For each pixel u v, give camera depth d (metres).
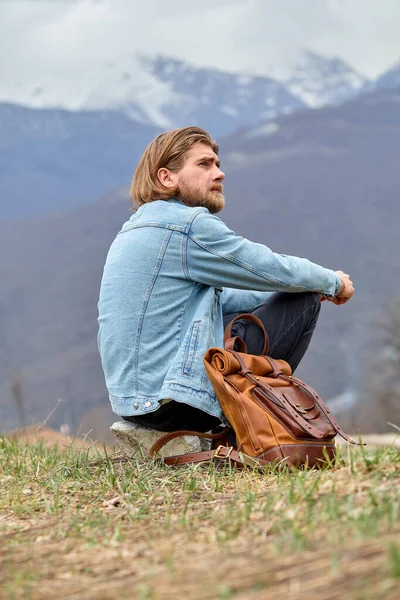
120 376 4.40
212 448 4.35
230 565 2.36
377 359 49.78
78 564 2.63
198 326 4.31
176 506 3.37
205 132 4.72
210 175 4.64
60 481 4.05
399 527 2.41
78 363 176.38
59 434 6.80
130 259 4.43
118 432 4.59
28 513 3.48
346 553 2.23
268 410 4.02
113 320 4.42
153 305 4.38
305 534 2.58
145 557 2.63
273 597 2.04
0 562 2.70
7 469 4.73
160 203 4.55
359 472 3.33
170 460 4.25
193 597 2.13
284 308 4.52
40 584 2.44
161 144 4.64
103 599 2.23
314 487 3.14
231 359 4.12
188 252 4.38
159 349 4.36
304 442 3.93
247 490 3.52
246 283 4.39
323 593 2.00
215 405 4.24
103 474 4.14
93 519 3.25
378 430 46.03
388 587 1.92
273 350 4.51
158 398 4.25
